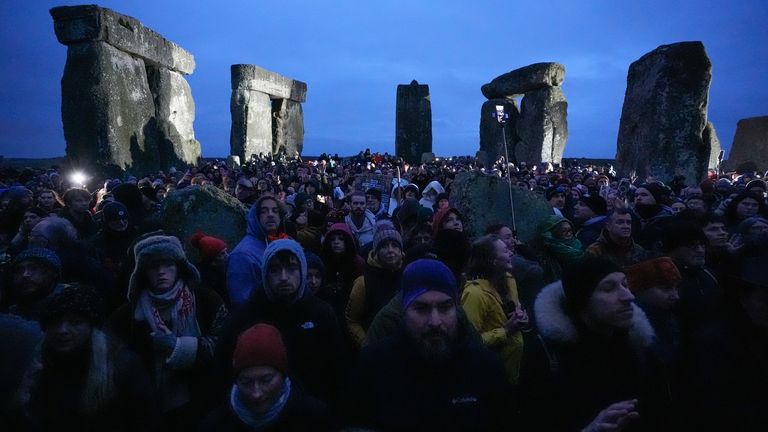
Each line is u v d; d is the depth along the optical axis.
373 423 2.21
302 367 2.85
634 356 2.20
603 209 6.50
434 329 2.17
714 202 8.02
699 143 17.44
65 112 17.83
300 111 35.88
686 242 3.53
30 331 2.53
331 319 3.01
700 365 2.03
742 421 1.90
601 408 2.11
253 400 2.19
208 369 2.94
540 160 28.88
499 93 31.14
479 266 3.53
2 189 7.30
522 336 3.44
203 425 2.28
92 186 12.05
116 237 4.82
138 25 19.66
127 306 3.00
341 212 6.95
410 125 36.09
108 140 17.78
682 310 3.17
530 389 2.21
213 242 4.26
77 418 2.24
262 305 2.91
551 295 2.29
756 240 2.05
